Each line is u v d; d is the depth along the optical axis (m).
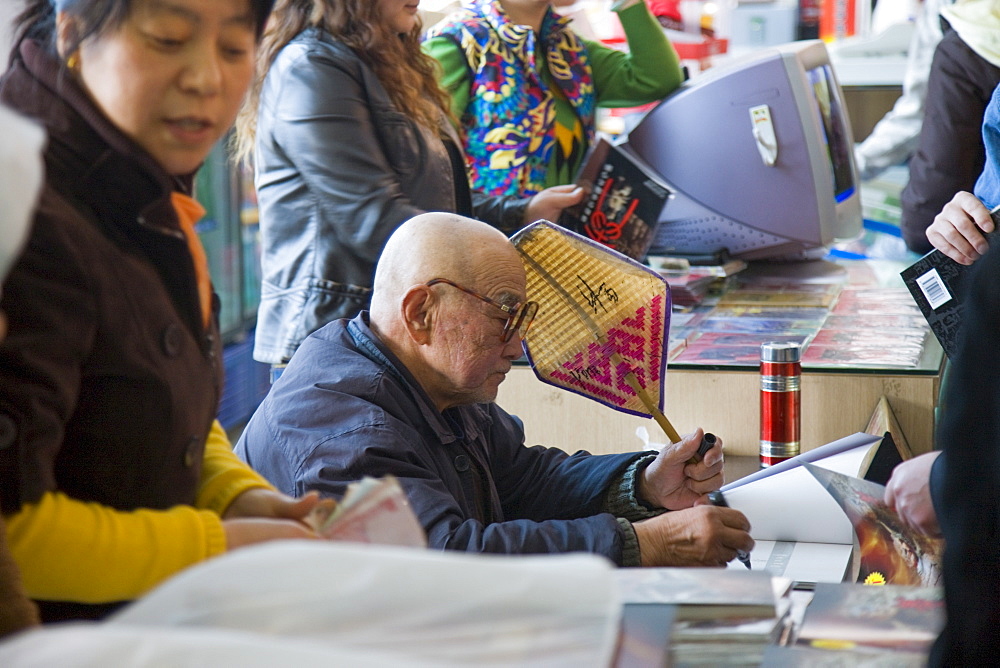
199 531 0.90
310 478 1.56
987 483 0.78
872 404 2.09
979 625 0.77
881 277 3.10
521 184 2.90
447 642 0.56
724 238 3.15
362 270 2.29
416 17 2.47
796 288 2.97
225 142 2.69
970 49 3.04
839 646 0.90
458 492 1.68
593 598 0.58
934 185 3.16
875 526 1.42
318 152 2.23
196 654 0.50
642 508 1.82
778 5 4.50
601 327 1.77
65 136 0.93
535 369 1.80
